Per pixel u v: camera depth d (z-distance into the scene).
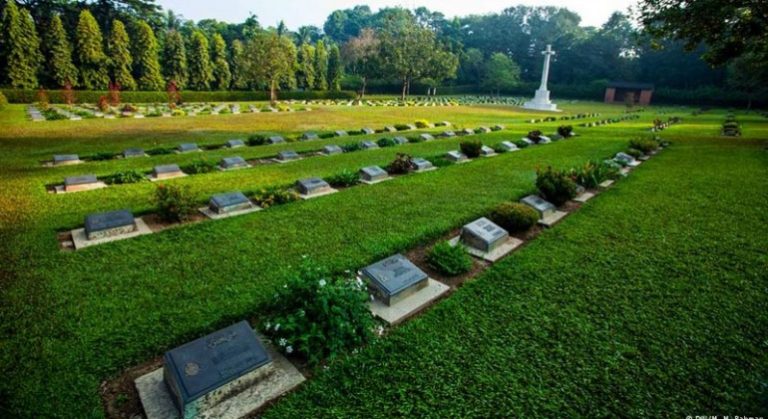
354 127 24.17
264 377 3.66
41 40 37.22
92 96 37.50
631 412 3.32
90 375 3.55
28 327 4.16
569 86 76.94
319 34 123.44
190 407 3.20
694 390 3.57
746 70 32.69
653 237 7.27
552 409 3.34
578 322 4.59
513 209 7.45
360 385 3.56
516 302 5.00
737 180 11.82
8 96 33.47
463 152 15.06
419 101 55.34
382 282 5.08
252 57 40.00
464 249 6.42
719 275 5.81
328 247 6.47
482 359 3.93
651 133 24.64
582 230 7.61
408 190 10.11
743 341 4.29
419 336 4.28
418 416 3.23
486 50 89.88
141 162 12.54
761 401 3.19
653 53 71.19
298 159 13.91
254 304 4.74
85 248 6.19
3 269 5.40
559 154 15.98
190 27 69.62
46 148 14.62
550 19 87.56
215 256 6.05
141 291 4.97
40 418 3.07
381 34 60.75
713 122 34.03
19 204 8.10
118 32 40.75
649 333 4.40
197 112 30.75
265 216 7.93
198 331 4.25
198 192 9.37
